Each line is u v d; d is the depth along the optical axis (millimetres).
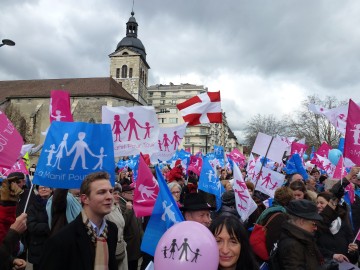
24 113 60531
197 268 2434
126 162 17172
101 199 3152
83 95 59625
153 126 6988
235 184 5773
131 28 74062
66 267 3021
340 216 5379
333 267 3744
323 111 9422
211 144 92625
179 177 9203
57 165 4023
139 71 70438
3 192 3377
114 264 3395
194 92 106312
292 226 3693
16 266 3922
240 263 3141
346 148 5676
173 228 2656
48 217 4703
